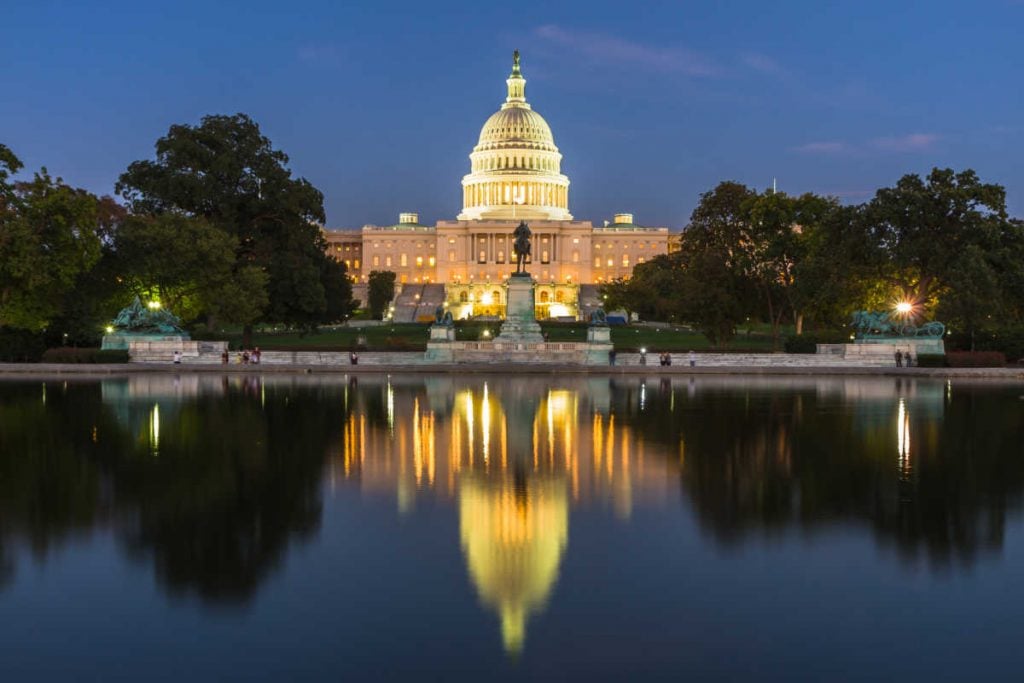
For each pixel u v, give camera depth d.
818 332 94.19
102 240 81.94
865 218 81.06
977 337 78.88
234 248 90.75
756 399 48.44
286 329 139.88
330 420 38.38
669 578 17.23
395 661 13.86
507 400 47.81
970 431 34.94
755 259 93.25
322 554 18.62
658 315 157.88
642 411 42.31
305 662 13.83
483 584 16.92
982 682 13.21
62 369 68.62
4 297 70.62
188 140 97.75
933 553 18.64
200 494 23.69
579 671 13.55
